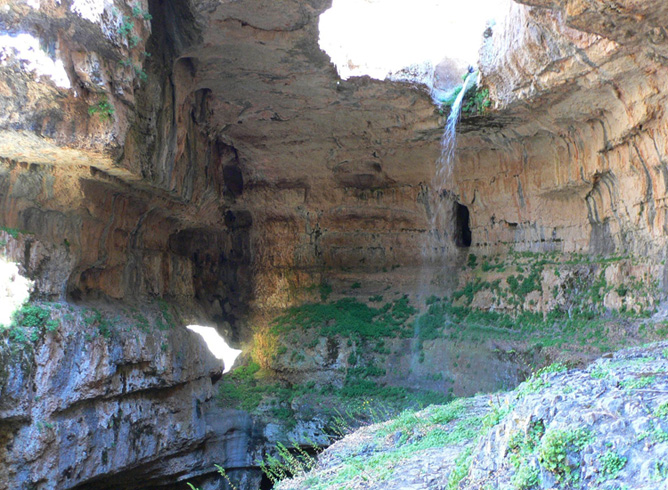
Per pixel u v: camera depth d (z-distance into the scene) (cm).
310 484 1040
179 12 1767
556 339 2017
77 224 1819
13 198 1653
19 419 1504
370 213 3003
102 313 1884
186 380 2225
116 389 1839
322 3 1723
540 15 1623
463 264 2766
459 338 2495
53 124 1481
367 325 2784
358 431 1484
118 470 1838
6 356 1476
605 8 1220
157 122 1850
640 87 1631
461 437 1105
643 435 546
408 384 2525
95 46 1467
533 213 2431
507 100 2017
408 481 864
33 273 1645
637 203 1859
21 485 1494
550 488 571
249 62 1997
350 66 2083
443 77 2328
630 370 810
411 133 2491
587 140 2047
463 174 2656
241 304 3119
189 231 3056
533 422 649
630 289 1886
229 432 2439
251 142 2694
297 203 3009
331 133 2603
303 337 2792
